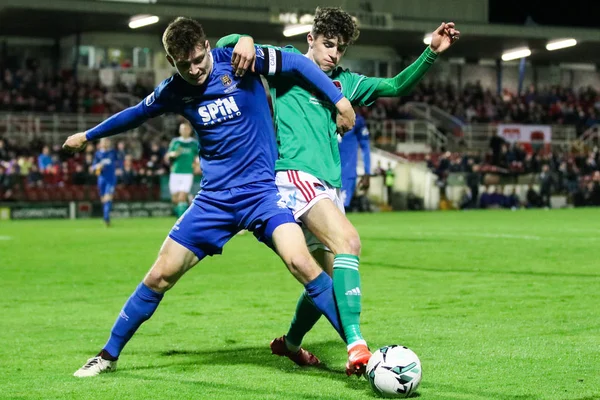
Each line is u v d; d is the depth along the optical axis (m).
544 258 28.14
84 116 76.50
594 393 10.18
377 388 10.06
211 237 11.80
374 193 74.25
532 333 14.58
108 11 76.94
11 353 13.70
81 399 10.31
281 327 15.97
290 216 11.38
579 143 92.31
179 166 41.25
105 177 51.88
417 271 24.88
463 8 100.06
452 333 14.71
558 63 107.94
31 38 86.94
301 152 11.59
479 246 33.19
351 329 10.77
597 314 16.61
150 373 11.90
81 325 16.64
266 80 12.07
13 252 33.59
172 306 18.83
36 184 66.44
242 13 82.19
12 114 73.50
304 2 91.88
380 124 86.50
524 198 79.56
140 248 35.22
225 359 12.96
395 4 97.38
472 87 99.00
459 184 76.81
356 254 11.02
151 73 88.00
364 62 98.75
